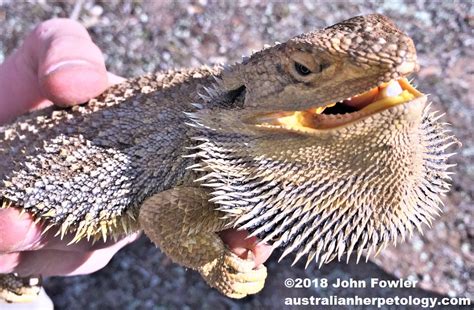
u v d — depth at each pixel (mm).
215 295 478
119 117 371
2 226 370
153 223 351
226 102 347
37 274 417
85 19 577
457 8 589
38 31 407
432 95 520
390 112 311
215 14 582
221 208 342
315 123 325
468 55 549
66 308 479
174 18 578
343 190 329
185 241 351
